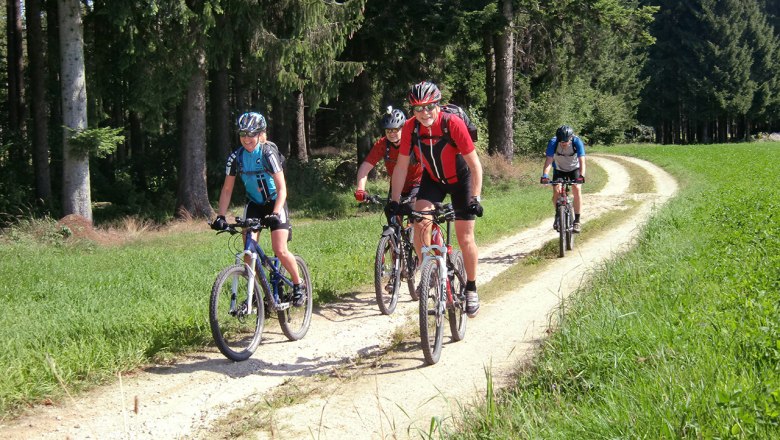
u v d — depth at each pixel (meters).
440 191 5.80
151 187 29.06
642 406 3.51
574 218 11.11
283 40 20.27
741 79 72.00
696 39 72.56
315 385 5.04
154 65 18.92
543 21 31.17
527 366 5.04
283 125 31.09
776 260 6.75
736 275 6.32
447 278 5.74
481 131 40.78
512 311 7.09
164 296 7.43
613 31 30.91
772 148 48.41
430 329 5.98
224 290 5.67
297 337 6.29
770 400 3.28
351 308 7.48
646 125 77.81
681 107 74.31
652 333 4.71
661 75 74.81
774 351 4.04
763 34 75.19
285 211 6.07
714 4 72.50
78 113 17.55
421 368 5.32
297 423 4.34
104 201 28.70
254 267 5.86
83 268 10.64
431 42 26.97
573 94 55.34
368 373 5.27
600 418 3.47
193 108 21.25
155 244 16.12
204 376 5.26
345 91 28.38
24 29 31.09
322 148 42.28
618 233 12.80
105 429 4.29
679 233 10.08
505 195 26.47
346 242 11.73
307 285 6.58
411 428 4.19
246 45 20.91
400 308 7.48
